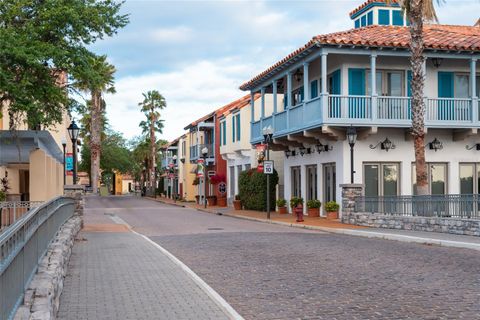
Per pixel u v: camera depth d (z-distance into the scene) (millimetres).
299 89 31062
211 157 51094
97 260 13234
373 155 25344
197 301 8469
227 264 12586
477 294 8617
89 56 19391
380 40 24266
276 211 34531
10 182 31453
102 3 19625
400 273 10664
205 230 22391
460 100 25359
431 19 21953
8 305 4645
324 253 13961
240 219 30234
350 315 7465
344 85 25641
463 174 26234
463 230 16812
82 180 90438
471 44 25062
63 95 19656
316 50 24719
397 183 25641
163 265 12383
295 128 26969
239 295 9062
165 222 27953
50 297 6082
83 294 9047
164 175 72250
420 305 7949
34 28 17906
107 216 33219
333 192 26656
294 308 7992
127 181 133750
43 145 23266
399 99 24969
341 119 24172
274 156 37750
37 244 7348
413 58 21625
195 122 55375
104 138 80688
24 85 17594
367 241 16922
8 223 20500
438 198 18297
